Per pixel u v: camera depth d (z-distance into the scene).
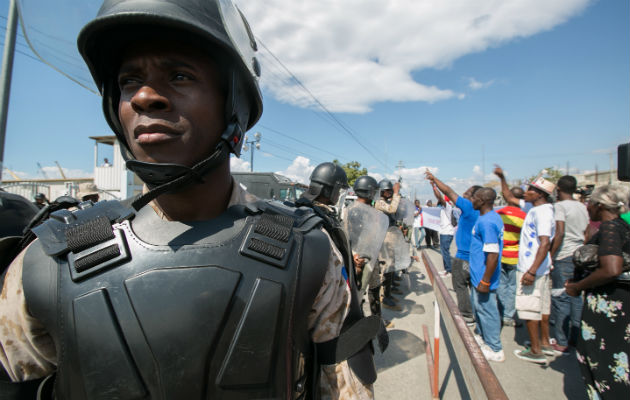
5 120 3.36
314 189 2.81
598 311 1.99
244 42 0.75
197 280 0.65
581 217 3.32
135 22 0.60
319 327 0.79
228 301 0.65
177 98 0.66
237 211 0.79
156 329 0.62
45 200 6.77
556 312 3.47
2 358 0.66
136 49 0.65
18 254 0.74
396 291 5.92
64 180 14.35
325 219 0.98
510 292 4.21
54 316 0.63
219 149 0.70
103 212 0.76
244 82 0.81
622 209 2.02
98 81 0.76
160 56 0.64
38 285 0.64
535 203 3.40
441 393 2.75
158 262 0.66
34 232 0.69
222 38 0.66
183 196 0.72
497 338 3.31
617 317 1.87
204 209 0.75
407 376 3.06
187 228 0.72
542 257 3.09
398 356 3.45
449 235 7.11
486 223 3.24
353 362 0.82
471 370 1.25
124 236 0.70
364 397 0.81
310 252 0.76
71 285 0.64
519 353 3.37
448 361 3.34
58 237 0.67
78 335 0.61
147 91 0.63
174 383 0.61
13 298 0.66
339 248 0.98
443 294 2.10
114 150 14.20
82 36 0.64
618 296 1.88
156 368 0.61
